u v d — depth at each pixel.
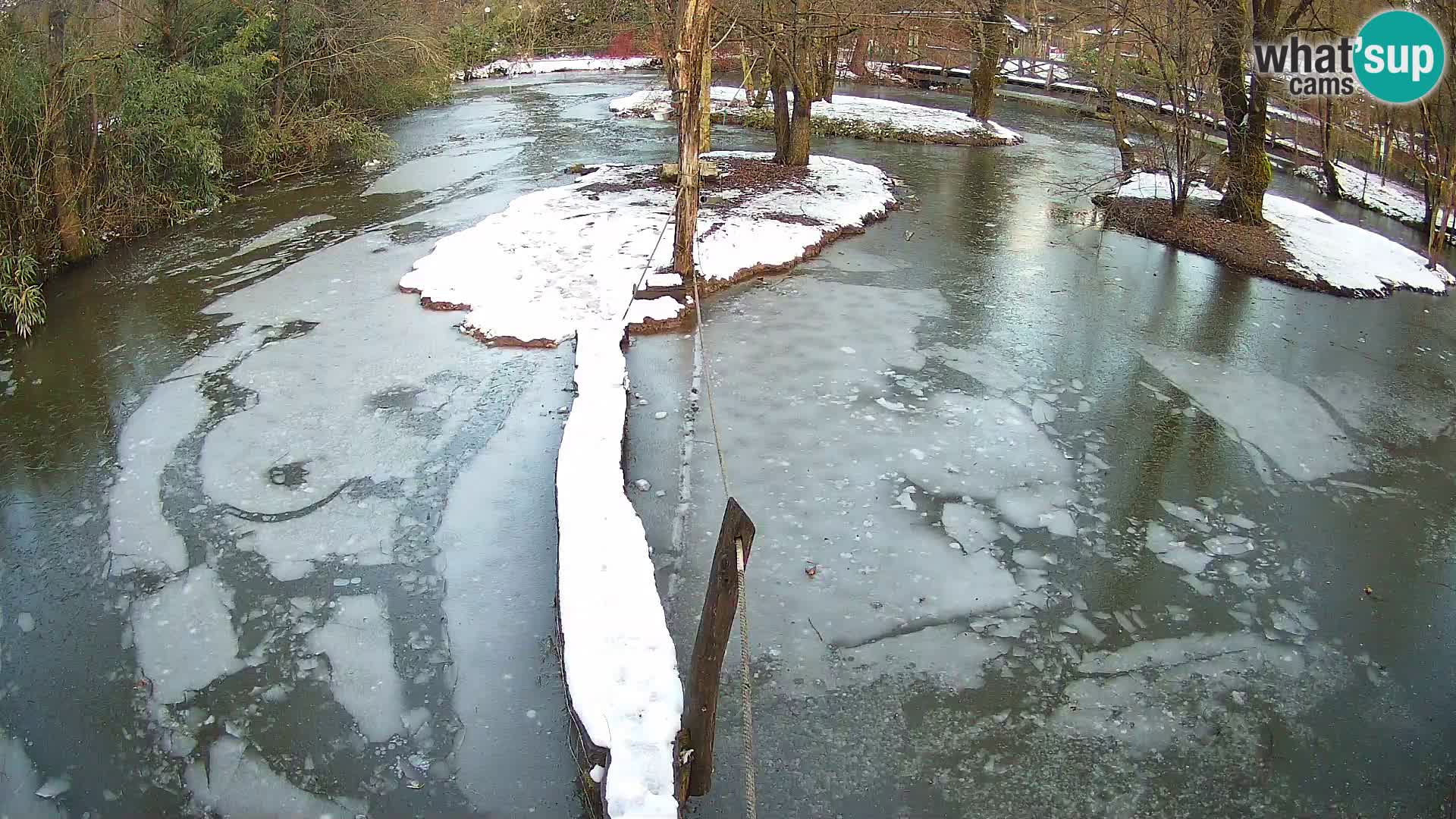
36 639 5.61
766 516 6.71
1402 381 9.29
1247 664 5.46
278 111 17.62
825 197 15.05
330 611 5.79
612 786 3.87
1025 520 6.75
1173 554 6.44
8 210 11.31
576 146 19.58
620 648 4.59
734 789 4.56
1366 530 6.78
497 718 4.99
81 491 7.07
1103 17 16.22
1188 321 10.70
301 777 4.67
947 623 5.73
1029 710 5.10
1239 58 14.01
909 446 7.68
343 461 7.38
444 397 8.35
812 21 16.86
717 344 9.56
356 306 10.51
